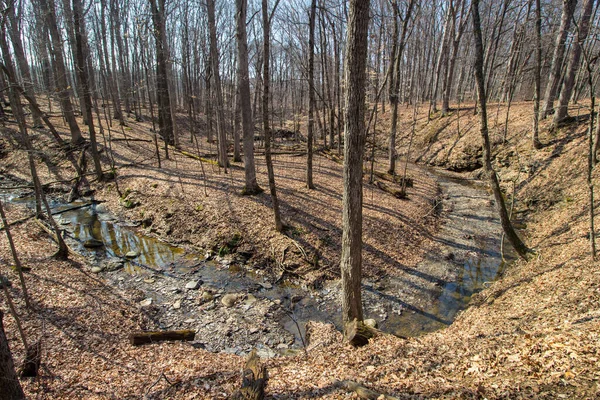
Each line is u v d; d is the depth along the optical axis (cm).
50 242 1212
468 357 540
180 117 3316
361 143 638
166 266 1159
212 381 596
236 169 1897
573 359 453
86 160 1925
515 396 408
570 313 645
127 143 2159
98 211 1566
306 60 2550
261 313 931
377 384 500
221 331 852
